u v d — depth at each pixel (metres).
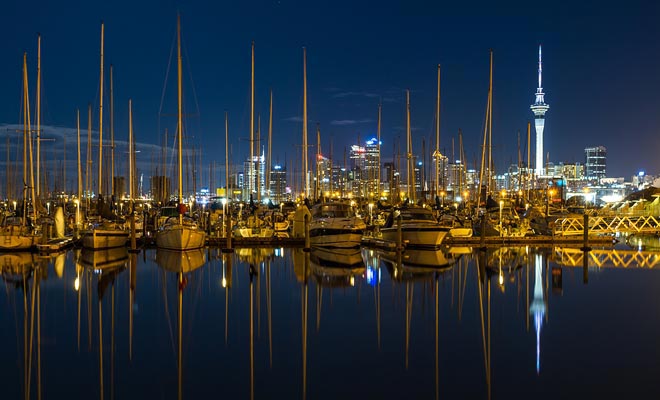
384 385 17.67
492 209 73.25
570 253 54.56
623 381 17.80
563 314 26.81
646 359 19.97
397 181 103.00
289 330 24.19
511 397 16.62
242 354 20.92
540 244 63.09
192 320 25.94
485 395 16.81
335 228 53.41
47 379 18.36
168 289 33.78
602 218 73.06
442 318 26.09
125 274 39.72
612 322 25.27
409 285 34.84
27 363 19.94
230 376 18.61
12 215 65.44
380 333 23.61
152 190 109.19
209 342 22.42
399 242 50.28
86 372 19.03
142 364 19.81
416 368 19.19
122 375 18.73
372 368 19.25
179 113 52.56
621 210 93.50
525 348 21.38
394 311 27.55
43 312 27.58
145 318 26.36
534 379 18.06
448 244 61.69
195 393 17.16
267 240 60.88
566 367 19.16
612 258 49.91
